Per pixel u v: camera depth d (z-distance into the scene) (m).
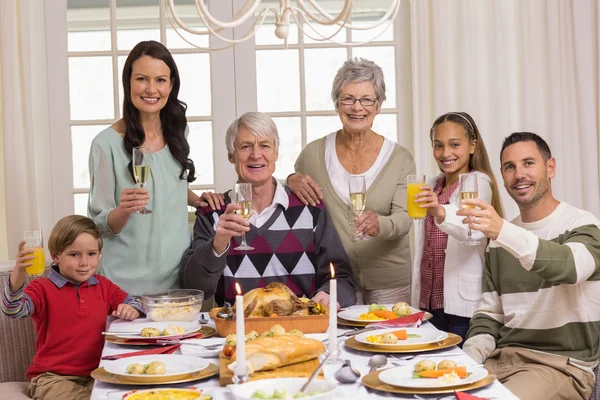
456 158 2.85
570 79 3.88
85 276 2.63
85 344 2.62
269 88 4.05
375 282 3.04
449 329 2.78
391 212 3.03
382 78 2.96
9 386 2.73
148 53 2.69
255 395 1.43
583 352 2.33
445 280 2.74
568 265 2.18
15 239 3.84
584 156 3.87
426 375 1.63
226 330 2.14
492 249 2.55
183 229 2.83
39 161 4.01
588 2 3.84
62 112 4.01
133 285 2.75
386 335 1.94
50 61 4.00
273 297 2.19
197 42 4.01
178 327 2.19
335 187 3.04
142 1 4.00
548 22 3.85
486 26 3.84
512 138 2.49
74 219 2.62
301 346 1.76
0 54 3.82
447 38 3.84
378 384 1.59
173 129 2.84
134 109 2.75
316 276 2.76
